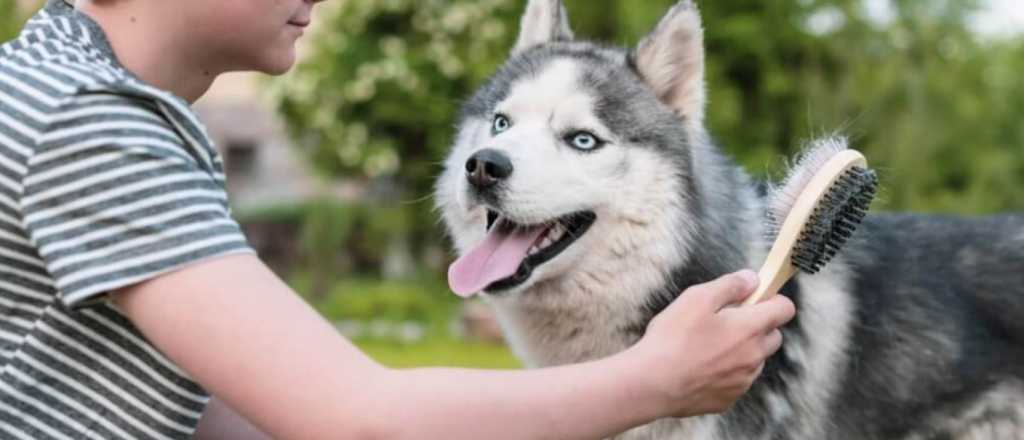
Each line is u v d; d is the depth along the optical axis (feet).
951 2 66.64
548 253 10.84
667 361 5.00
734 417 10.60
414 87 66.23
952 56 67.56
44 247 4.76
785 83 59.57
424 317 57.16
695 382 5.07
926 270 12.16
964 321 11.91
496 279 10.54
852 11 60.80
